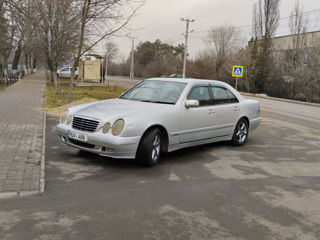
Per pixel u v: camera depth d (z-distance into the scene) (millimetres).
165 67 65688
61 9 18406
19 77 31016
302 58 34250
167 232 3434
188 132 6297
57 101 15000
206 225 3646
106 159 5969
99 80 29328
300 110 19703
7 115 10078
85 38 17188
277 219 3908
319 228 3729
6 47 28500
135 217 3736
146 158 5488
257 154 7156
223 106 7164
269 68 37312
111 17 12781
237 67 30656
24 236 3197
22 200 4020
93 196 4270
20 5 13766
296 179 5523
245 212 4055
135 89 7012
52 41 21984
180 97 6266
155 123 5551
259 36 38375
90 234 3299
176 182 4992
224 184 5039
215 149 7387
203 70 49531
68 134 5660
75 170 5285
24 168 5117
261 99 29859
